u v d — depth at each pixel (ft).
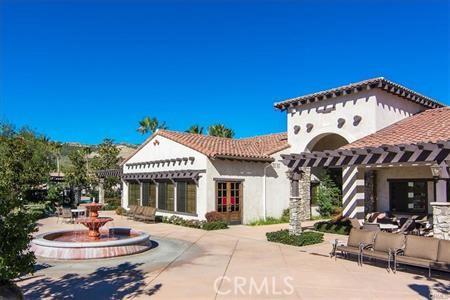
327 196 77.71
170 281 28.81
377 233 34.12
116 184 116.88
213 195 65.26
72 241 42.80
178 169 72.13
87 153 123.03
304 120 68.03
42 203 94.79
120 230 50.16
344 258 37.22
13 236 18.89
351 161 43.52
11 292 18.78
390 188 60.03
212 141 76.79
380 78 55.83
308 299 24.36
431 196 55.31
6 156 76.13
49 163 98.32
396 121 61.21
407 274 30.68
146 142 82.33
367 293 25.59
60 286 27.61
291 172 49.39
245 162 69.67
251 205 69.82
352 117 60.54
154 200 79.71
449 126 49.67
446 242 29.27
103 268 33.27
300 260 36.47
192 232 57.72
